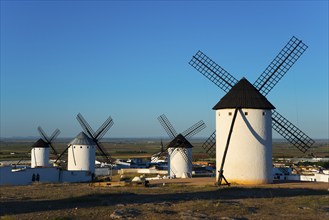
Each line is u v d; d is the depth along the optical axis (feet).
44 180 169.27
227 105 103.14
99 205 63.77
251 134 101.76
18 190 95.25
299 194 78.23
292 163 286.05
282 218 51.78
